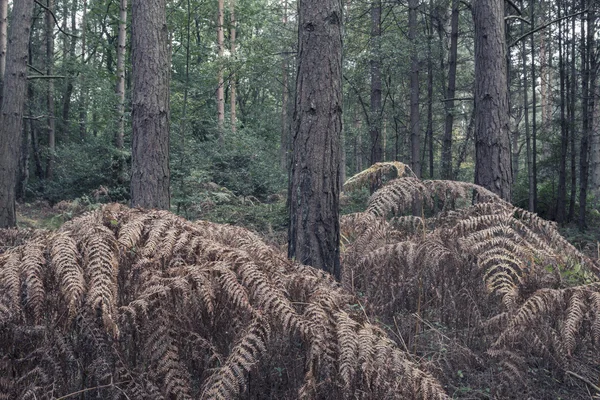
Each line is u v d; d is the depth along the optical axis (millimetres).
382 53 13625
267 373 1984
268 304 1741
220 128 17781
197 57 22688
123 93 16125
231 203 12578
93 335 1760
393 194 2654
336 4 3451
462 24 21344
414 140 13547
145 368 1833
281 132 31984
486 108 5195
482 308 2789
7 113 8219
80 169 16266
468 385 2438
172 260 1925
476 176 5219
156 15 6016
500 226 2627
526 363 2656
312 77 3371
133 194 5875
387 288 2953
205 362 1906
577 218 17141
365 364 1651
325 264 3244
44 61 22266
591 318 2363
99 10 22156
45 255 1815
